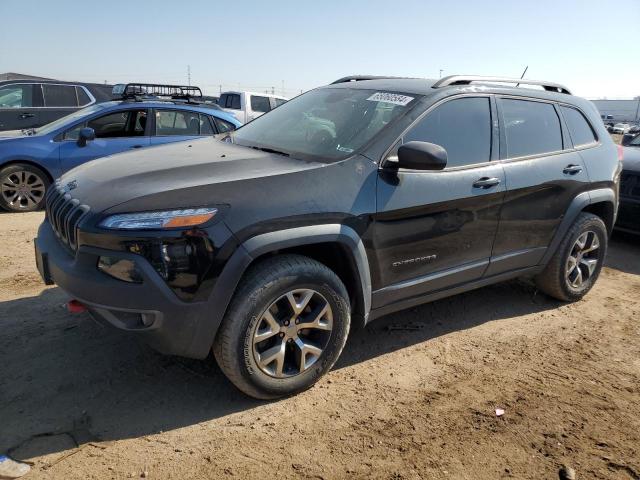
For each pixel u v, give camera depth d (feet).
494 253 12.85
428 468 8.46
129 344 11.60
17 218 22.82
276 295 9.29
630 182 21.74
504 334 13.47
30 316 12.70
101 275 8.54
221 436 8.92
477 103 12.53
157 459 8.28
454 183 11.48
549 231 14.05
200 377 10.60
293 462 8.41
